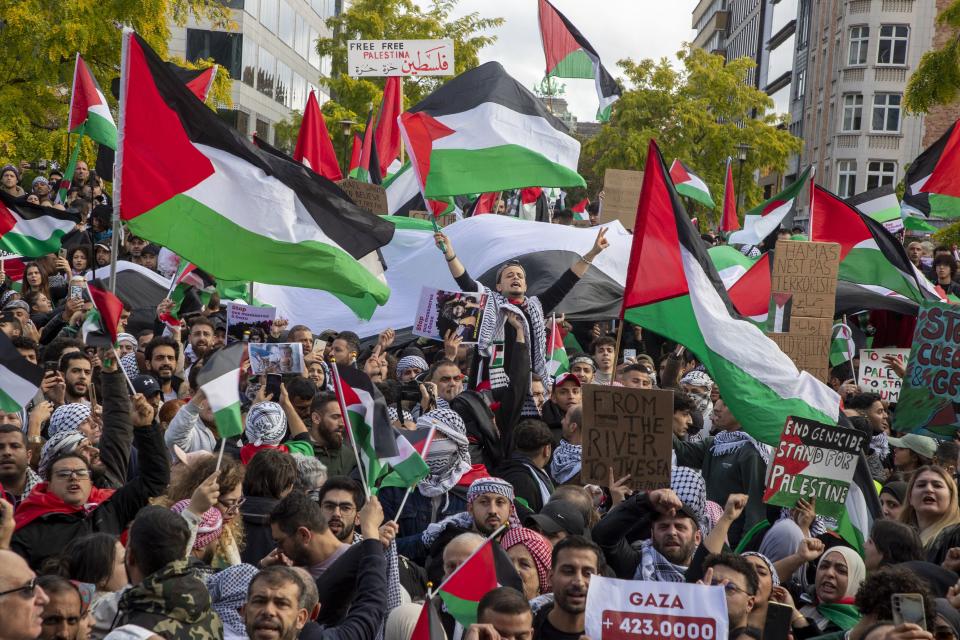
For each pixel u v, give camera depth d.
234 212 8.34
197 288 13.14
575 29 16.23
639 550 6.66
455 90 11.13
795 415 7.75
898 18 57.38
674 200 8.00
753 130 48.88
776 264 11.18
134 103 8.12
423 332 9.89
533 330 9.74
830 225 13.63
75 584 4.83
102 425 7.49
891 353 11.84
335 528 6.17
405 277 16.44
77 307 10.85
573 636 5.42
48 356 9.55
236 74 48.03
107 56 25.42
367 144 18.92
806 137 67.19
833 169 59.81
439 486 7.47
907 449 9.40
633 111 48.75
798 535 7.03
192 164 8.25
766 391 8.05
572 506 6.69
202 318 10.60
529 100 11.20
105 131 14.18
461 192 10.83
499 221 16.61
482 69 11.16
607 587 4.78
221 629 4.48
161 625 4.28
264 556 6.35
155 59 8.14
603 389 6.87
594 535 6.64
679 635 4.69
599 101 16.27
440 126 10.97
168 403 8.00
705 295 8.02
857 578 6.39
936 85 20.00
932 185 16.83
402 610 5.45
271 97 54.09
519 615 4.89
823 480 7.11
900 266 13.45
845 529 7.52
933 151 16.97
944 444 8.92
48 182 20.83
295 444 7.69
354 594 5.41
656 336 15.24
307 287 8.50
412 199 18.72
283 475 6.52
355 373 6.09
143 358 10.47
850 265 13.59
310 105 16.25
